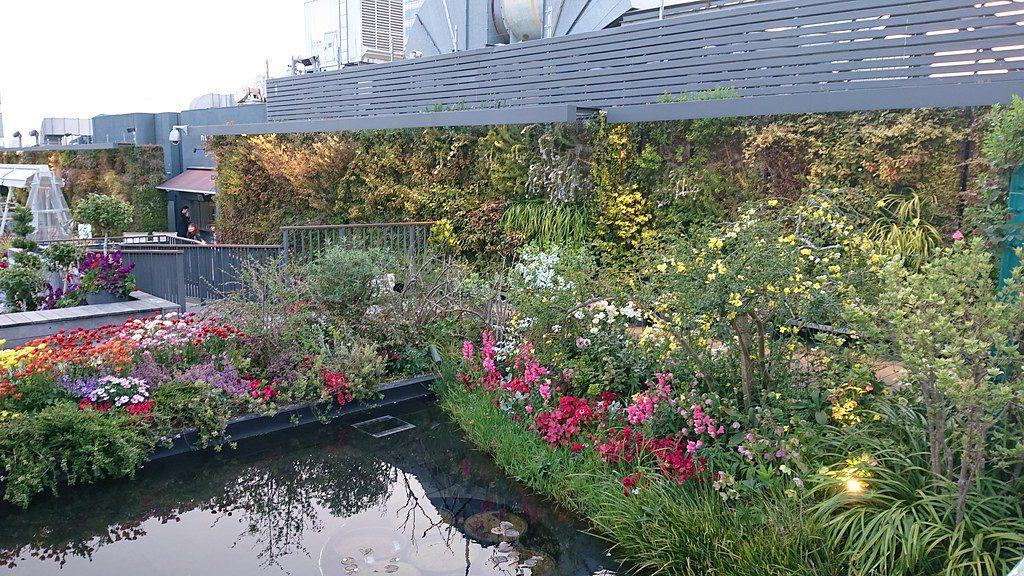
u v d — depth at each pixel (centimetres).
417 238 985
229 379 541
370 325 650
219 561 368
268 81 1502
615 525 377
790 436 371
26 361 486
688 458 398
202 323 623
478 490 454
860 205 632
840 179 655
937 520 294
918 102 585
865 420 379
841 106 630
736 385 428
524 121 834
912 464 336
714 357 451
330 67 1484
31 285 838
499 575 350
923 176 608
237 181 1320
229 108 2066
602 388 503
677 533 344
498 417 529
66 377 487
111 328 584
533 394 516
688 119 756
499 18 1212
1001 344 284
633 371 490
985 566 279
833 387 383
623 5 987
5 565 361
